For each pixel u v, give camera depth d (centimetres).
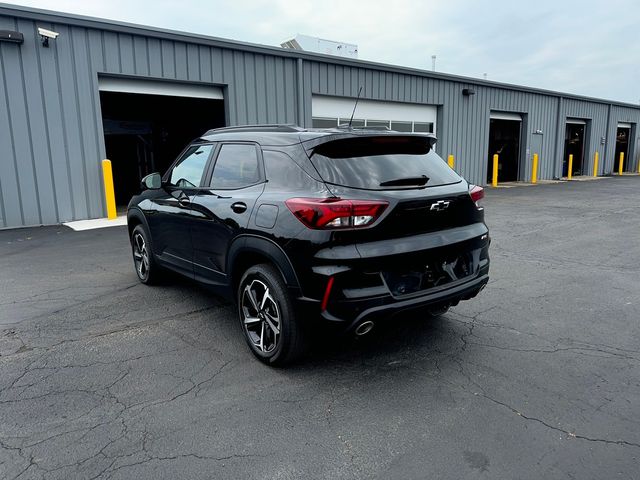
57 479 220
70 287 530
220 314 442
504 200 1389
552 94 2162
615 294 496
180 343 376
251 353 357
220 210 365
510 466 228
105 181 1002
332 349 364
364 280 287
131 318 431
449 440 250
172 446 246
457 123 1789
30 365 337
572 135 2516
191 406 284
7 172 926
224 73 1170
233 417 272
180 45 1094
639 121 2844
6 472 224
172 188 456
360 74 1463
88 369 331
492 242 774
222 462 233
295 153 325
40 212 969
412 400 290
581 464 228
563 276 566
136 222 546
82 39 973
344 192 292
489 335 388
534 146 2161
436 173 344
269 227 312
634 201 1344
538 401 287
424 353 355
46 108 952
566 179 2278
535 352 355
